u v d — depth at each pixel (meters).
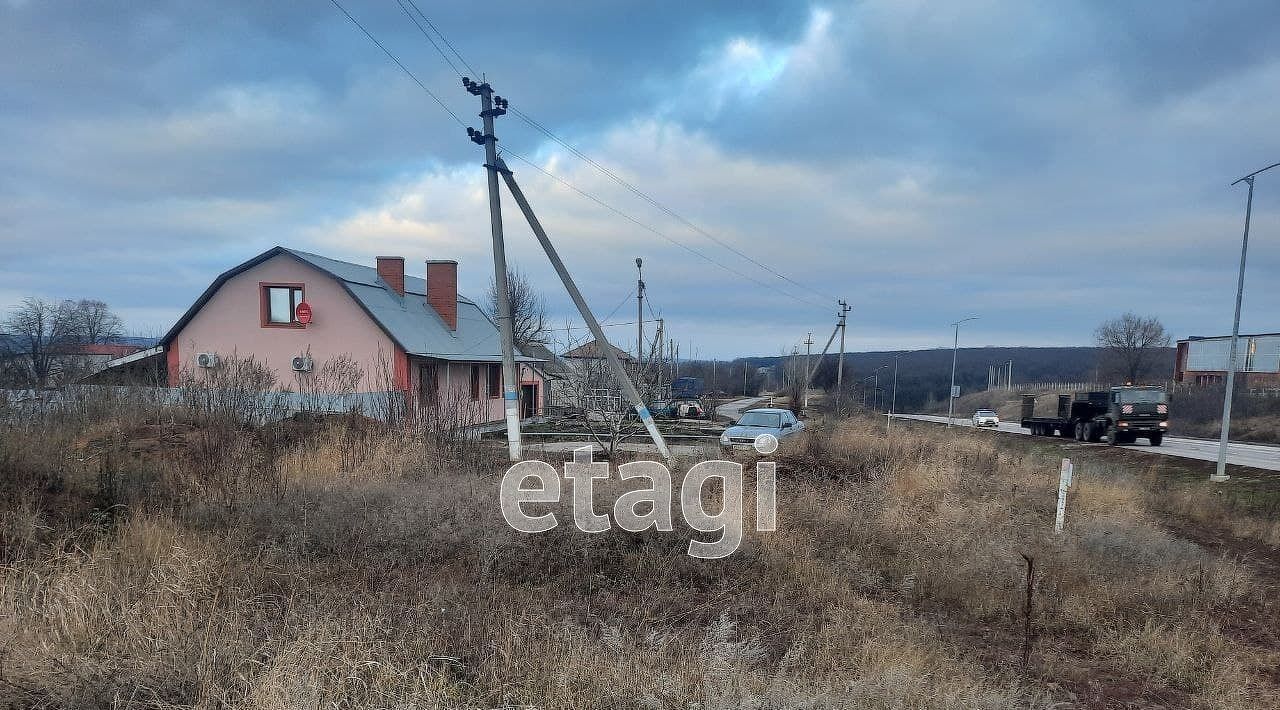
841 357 38.47
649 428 12.75
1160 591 6.43
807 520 8.05
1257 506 12.82
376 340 19.81
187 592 4.47
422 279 26.62
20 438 7.00
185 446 8.70
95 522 5.66
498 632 4.37
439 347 21.75
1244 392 38.25
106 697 3.30
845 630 4.93
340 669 3.64
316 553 5.79
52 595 4.21
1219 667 4.91
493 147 12.95
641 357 26.17
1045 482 12.49
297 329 20.05
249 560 5.42
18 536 5.06
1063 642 5.46
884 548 7.64
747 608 5.41
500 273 12.62
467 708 3.48
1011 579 6.54
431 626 4.39
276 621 4.36
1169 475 18.55
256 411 10.88
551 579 5.74
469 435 11.82
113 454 7.66
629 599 5.43
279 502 6.72
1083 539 7.86
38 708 3.17
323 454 9.09
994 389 80.31
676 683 3.79
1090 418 28.31
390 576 5.45
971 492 11.02
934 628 5.36
